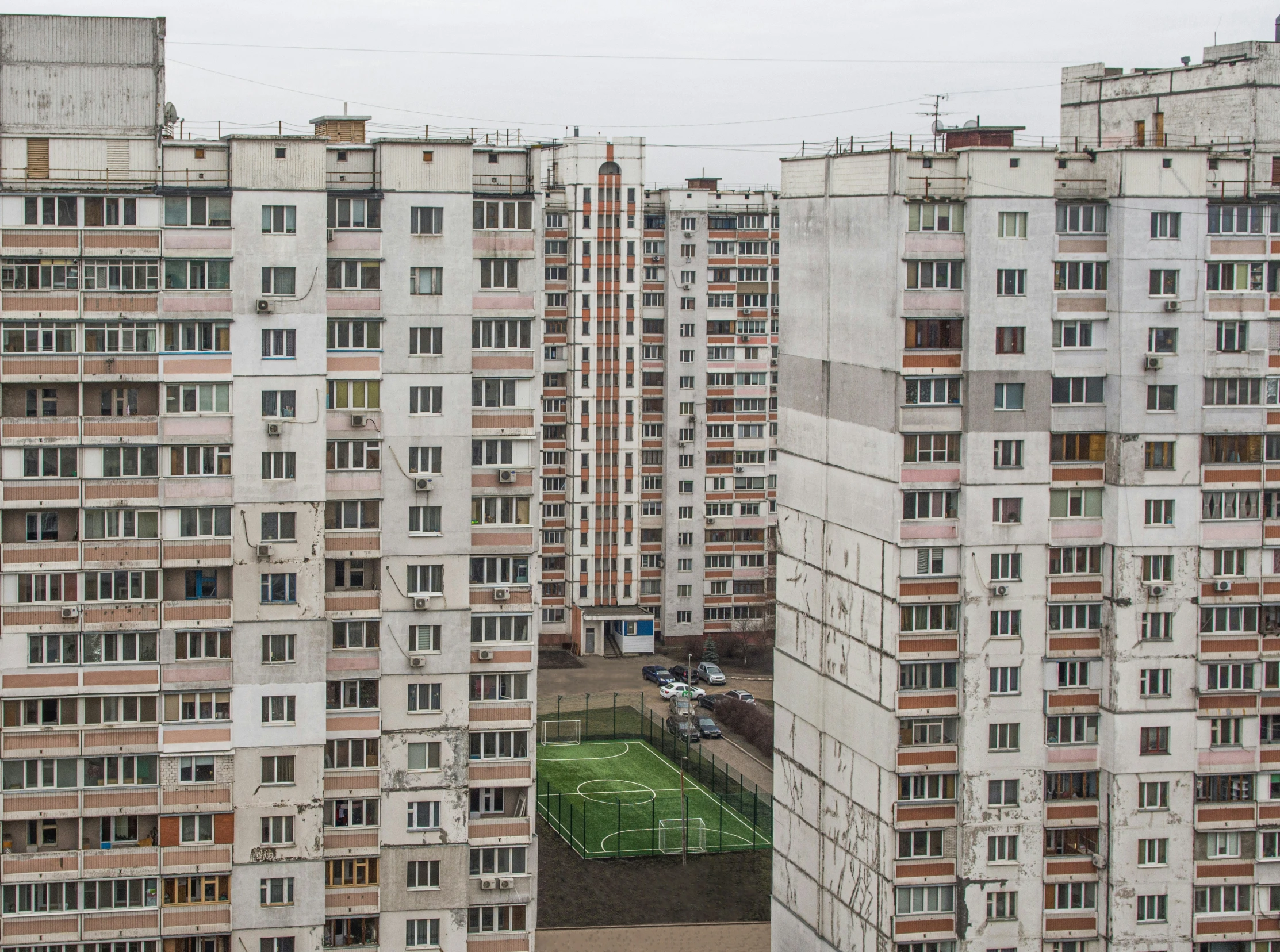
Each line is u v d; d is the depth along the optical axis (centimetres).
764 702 17800
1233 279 9106
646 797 14362
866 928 9338
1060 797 9212
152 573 8256
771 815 13875
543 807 14050
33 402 8262
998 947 9156
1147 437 9019
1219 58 9550
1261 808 9244
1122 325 8962
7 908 8250
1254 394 9138
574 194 18938
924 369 8900
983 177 8838
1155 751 9138
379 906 8619
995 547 8981
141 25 8231
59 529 8269
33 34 8175
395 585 8531
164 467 8238
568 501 19450
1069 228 9044
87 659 8250
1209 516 9138
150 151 8225
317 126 8869
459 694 8619
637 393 19350
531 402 8650
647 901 11950
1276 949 9319
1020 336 8938
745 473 19700
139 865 8306
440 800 8638
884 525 9044
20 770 8244
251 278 8225
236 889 8381
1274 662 9225
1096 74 10375
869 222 9150
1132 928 9181
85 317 8156
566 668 18962
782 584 10331
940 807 9056
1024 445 8975
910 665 8975
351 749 8556
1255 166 9319
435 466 8531
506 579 8712
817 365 9800
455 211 8431
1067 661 9125
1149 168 8950
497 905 8762
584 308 19125
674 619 19662
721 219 19500
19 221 8119
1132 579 9031
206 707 8344
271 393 8294
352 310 8388
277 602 8338
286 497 8319
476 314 8544
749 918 11688
